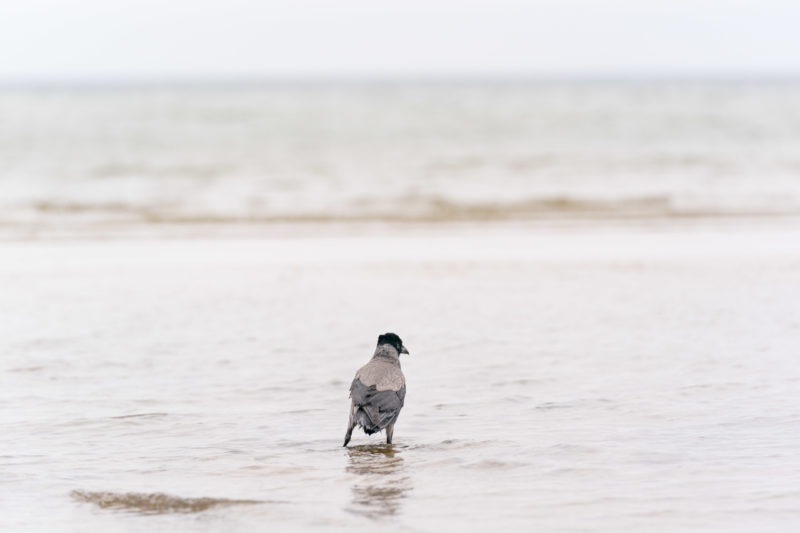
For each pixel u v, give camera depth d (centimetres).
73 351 1370
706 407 1060
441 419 1034
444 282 1959
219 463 886
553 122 7569
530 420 1023
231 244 2541
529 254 2344
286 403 1107
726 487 799
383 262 2231
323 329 1525
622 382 1182
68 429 998
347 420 1038
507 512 749
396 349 979
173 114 8850
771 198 3453
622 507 756
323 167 4450
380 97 15050
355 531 711
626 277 2002
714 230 2770
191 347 1397
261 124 7481
